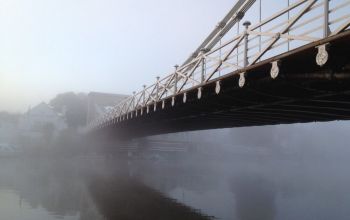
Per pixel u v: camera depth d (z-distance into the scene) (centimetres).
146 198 2298
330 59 845
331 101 1191
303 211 2044
